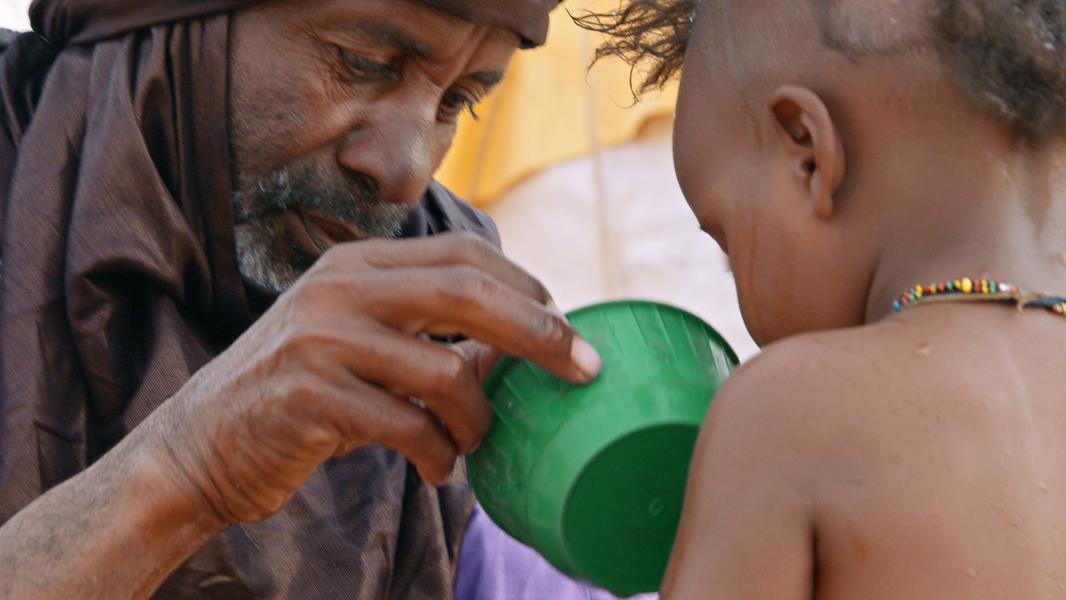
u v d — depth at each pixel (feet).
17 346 7.54
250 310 8.51
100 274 7.72
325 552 7.85
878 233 5.44
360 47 8.16
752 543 4.75
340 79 8.22
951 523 4.65
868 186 5.46
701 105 6.07
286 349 5.81
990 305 5.06
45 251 7.76
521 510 5.69
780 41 5.76
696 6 6.63
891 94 5.42
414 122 8.35
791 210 5.64
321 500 8.02
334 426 5.81
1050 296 5.10
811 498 4.76
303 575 7.75
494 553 9.06
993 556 4.64
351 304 5.79
